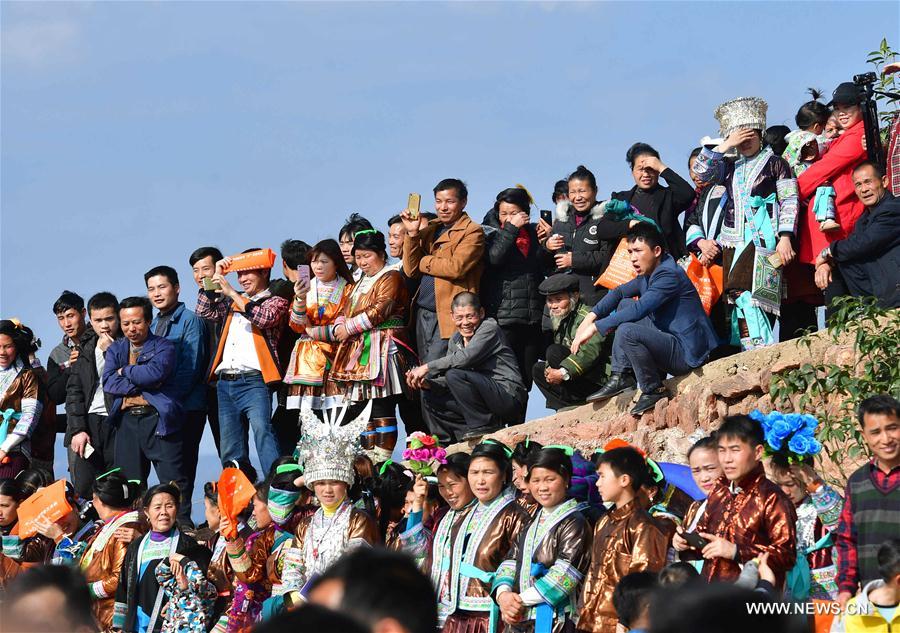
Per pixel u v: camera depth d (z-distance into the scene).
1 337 32.44
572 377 27.34
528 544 19.27
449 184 29.05
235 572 22.86
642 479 18.11
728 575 16.20
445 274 28.44
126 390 30.11
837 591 16.86
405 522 22.58
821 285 24.75
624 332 25.44
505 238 28.89
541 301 29.42
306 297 29.58
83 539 26.52
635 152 28.69
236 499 22.86
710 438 18.42
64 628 9.07
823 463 22.62
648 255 25.36
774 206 26.06
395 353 29.02
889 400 16.58
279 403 30.56
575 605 18.83
